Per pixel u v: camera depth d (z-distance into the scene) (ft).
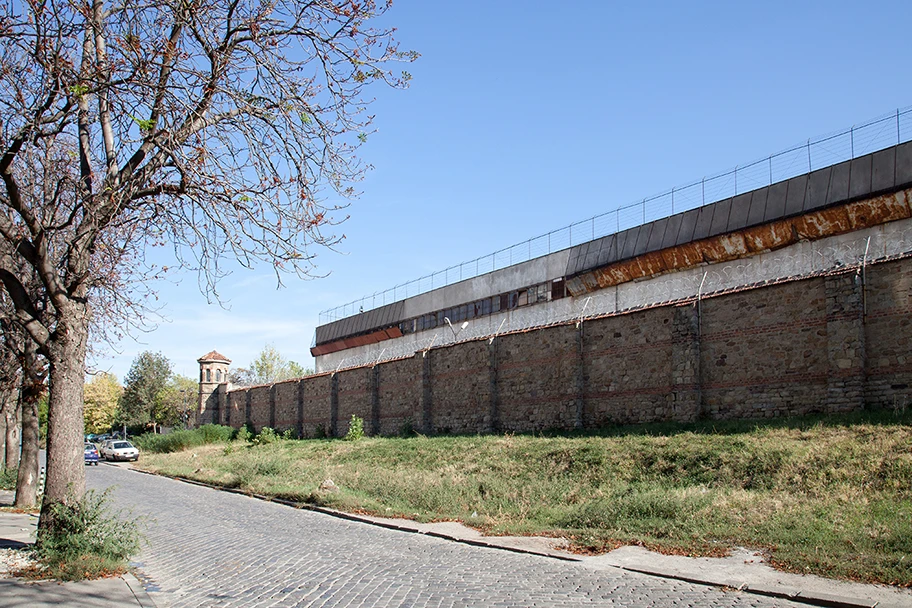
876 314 58.54
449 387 109.40
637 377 78.84
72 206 46.32
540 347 92.48
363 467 88.58
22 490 68.28
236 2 35.99
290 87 36.52
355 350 194.59
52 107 38.06
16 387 68.54
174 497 80.23
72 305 37.14
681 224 102.78
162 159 36.88
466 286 151.23
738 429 63.10
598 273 115.34
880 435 49.67
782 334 65.51
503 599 28.81
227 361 220.43
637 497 48.49
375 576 34.37
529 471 66.54
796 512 40.65
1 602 27.78
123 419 256.73
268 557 40.96
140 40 34.88
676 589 30.35
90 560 33.86
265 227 36.17
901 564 30.53
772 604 27.58
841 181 83.15
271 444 146.30
